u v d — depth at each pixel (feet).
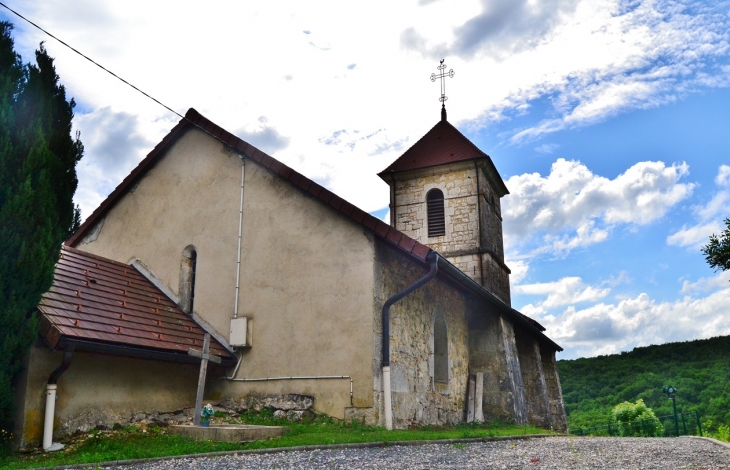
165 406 39.91
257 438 33.50
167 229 49.60
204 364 36.24
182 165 50.39
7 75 30.83
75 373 34.78
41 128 31.83
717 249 24.71
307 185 44.24
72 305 36.35
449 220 82.28
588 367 171.94
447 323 54.54
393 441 32.48
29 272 29.60
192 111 50.01
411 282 47.09
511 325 64.44
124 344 35.68
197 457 27.32
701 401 126.00
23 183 29.91
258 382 42.80
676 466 25.61
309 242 43.86
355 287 41.63
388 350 41.37
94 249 52.47
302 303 42.98
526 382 71.72
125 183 51.78
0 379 28.68
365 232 42.29
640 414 95.55
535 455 29.48
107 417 36.04
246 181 47.34
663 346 168.25
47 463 26.86
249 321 44.24
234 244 46.52
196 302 46.65
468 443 36.24
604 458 28.58
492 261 82.23
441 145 86.63
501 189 92.58
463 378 57.31
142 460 26.48
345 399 40.06
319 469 23.98
